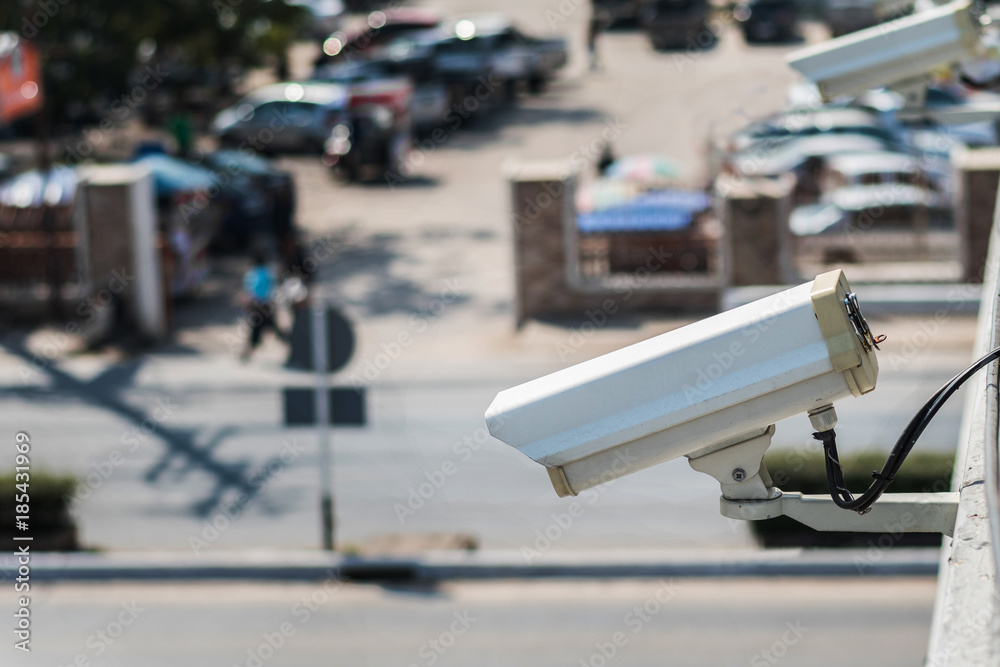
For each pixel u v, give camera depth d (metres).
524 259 63.47
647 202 66.75
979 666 5.41
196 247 71.88
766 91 110.25
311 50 152.88
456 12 160.75
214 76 126.69
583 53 141.00
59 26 88.56
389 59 119.25
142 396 52.88
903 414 43.81
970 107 15.87
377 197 94.38
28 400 52.88
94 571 36.25
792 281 62.09
